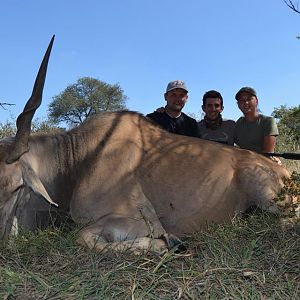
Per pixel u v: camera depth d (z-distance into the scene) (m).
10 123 4.60
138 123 2.32
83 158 2.21
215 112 3.18
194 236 1.98
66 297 1.40
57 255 1.72
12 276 1.51
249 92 3.10
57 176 2.23
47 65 1.90
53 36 1.86
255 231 1.90
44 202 2.12
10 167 1.93
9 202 1.91
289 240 1.79
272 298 1.40
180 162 2.21
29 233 1.93
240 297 1.41
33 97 1.91
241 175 2.21
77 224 2.07
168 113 3.19
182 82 3.15
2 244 1.81
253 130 3.14
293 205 2.07
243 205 2.22
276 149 4.64
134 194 2.11
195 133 3.21
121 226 1.96
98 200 2.08
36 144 2.23
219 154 2.27
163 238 1.93
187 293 1.42
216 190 2.18
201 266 1.61
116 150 2.18
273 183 2.21
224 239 1.82
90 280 1.49
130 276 1.52
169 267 1.61
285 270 1.58
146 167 2.18
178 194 2.15
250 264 1.61
